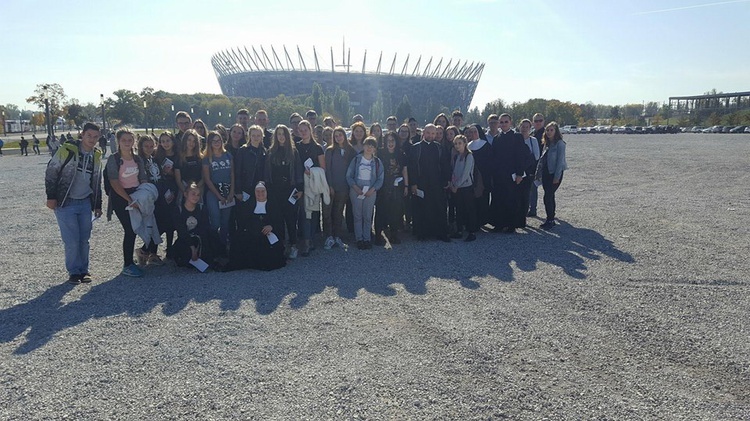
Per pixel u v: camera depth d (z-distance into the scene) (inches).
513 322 186.2
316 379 144.3
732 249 292.8
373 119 5196.9
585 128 3171.8
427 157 319.6
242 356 159.2
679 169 770.8
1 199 536.4
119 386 141.0
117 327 183.8
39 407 130.3
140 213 248.8
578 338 171.6
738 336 172.9
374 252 298.4
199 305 207.3
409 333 176.9
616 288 225.8
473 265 267.1
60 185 233.5
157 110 2662.4
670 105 4867.1
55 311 201.5
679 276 242.4
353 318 191.6
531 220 398.9
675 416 125.8
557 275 247.0
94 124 242.1
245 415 126.1
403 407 129.6
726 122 3181.6
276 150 275.4
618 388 139.2
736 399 133.9
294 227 284.8
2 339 173.8
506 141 340.8
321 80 5861.2
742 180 625.0
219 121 3538.4
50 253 300.8
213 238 265.6
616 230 350.6
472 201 324.2
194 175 267.0
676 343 167.6
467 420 123.9
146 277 250.7
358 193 298.8
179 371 149.7
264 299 214.7
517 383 141.6
